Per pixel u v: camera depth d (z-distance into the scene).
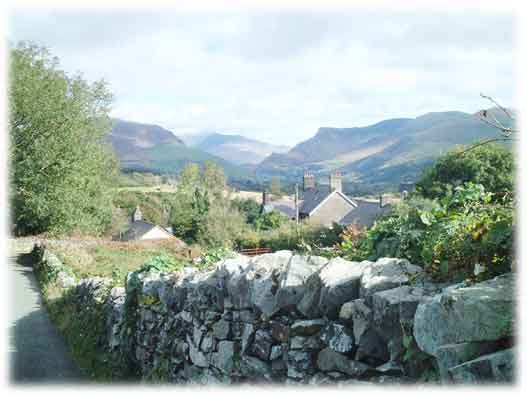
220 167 87.38
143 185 114.62
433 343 2.43
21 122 33.66
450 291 2.43
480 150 31.61
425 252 3.37
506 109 2.51
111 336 8.58
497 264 2.83
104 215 39.62
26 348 9.90
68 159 34.06
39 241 32.34
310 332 3.54
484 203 3.72
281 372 3.84
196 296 5.41
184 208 62.69
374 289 3.11
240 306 4.48
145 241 31.45
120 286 9.90
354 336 3.19
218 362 4.73
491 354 2.09
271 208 68.75
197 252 25.84
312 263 3.98
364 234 5.15
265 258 4.55
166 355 6.16
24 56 34.25
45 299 15.37
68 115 34.56
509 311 2.20
